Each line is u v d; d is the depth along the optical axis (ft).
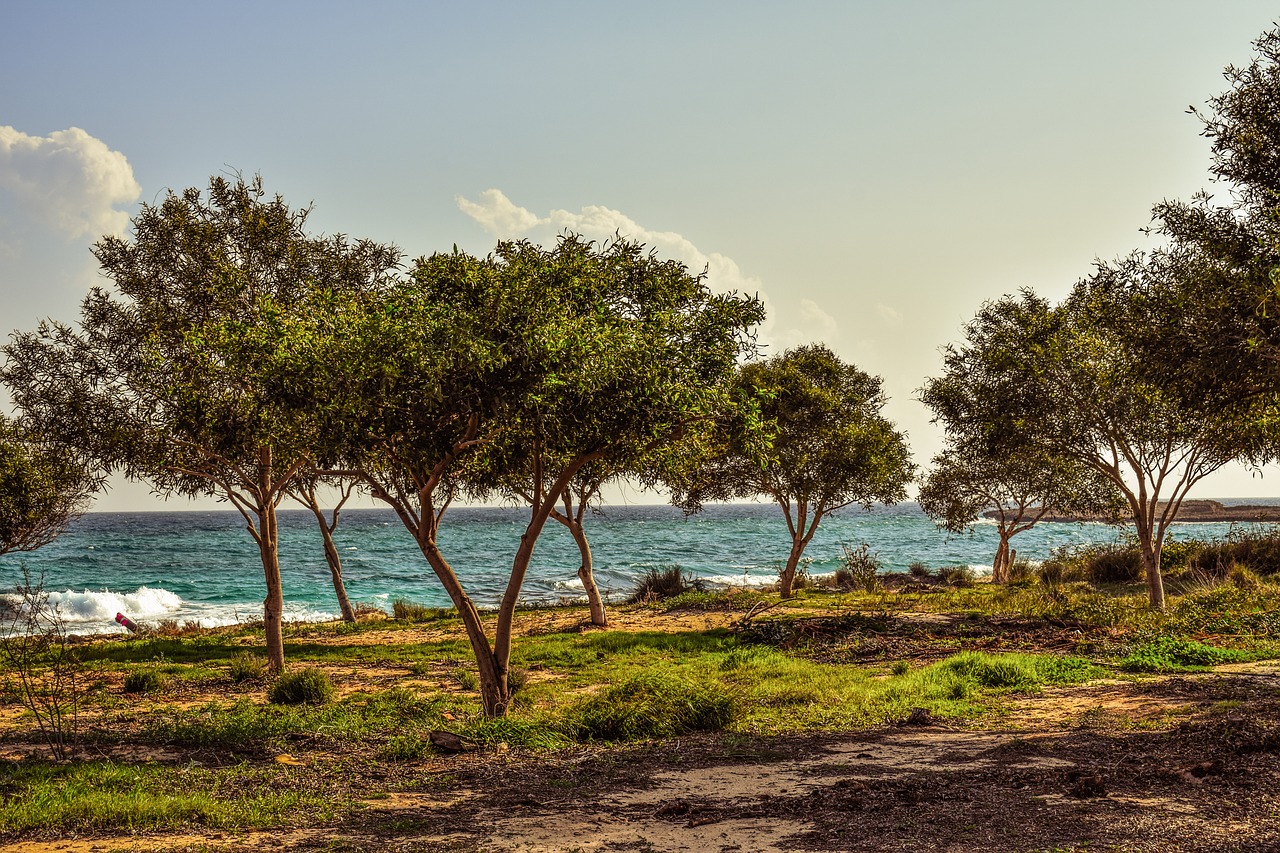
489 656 43.65
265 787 28.22
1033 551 255.09
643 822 23.16
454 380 36.94
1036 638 67.36
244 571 214.07
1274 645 55.01
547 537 352.90
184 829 22.80
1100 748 29.76
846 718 39.06
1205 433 72.28
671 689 40.70
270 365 38.32
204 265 58.49
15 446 71.61
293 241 60.54
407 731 39.11
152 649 75.15
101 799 24.85
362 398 36.42
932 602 96.22
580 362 37.11
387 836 22.08
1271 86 45.98
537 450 42.68
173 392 52.29
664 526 458.50
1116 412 75.41
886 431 113.80
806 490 107.65
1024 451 80.59
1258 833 19.06
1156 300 53.78
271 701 50.06
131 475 57.31
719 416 43.75
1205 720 32.50
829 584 135.74
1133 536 115.65
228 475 61.77
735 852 20.01
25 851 20.62
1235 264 48.19
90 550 281.74
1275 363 45.37
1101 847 18.84
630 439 41.39
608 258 44.68
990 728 35.37
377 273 62.59
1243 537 112.37
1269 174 46.26
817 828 21.67
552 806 25.26
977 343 83.20
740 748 33.40
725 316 43.73
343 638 85.40
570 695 50.85
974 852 18.98
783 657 63.00
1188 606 74.08
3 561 238.48
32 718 44.21
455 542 320.70
